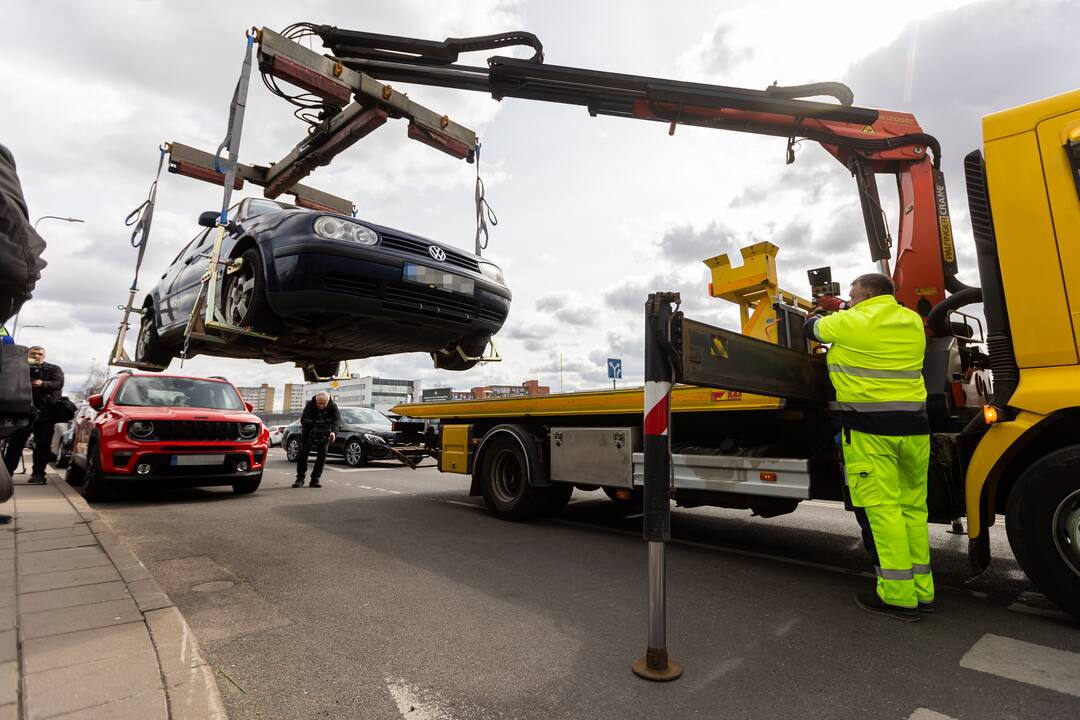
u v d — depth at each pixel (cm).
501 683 243
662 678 245
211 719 195
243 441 759
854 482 341
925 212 457
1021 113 331
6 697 201
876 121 479
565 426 644
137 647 245
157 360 811
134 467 675
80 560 379
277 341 581
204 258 646
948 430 388
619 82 486
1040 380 312
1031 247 319
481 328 611
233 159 486
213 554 461
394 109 543
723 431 516
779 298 465
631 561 454
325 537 529
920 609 337
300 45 473
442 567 429
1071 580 297
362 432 1332
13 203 250
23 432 812
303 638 291
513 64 483
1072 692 235
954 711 220
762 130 505
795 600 359
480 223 639
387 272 524
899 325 335
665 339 252
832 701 228
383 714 217
